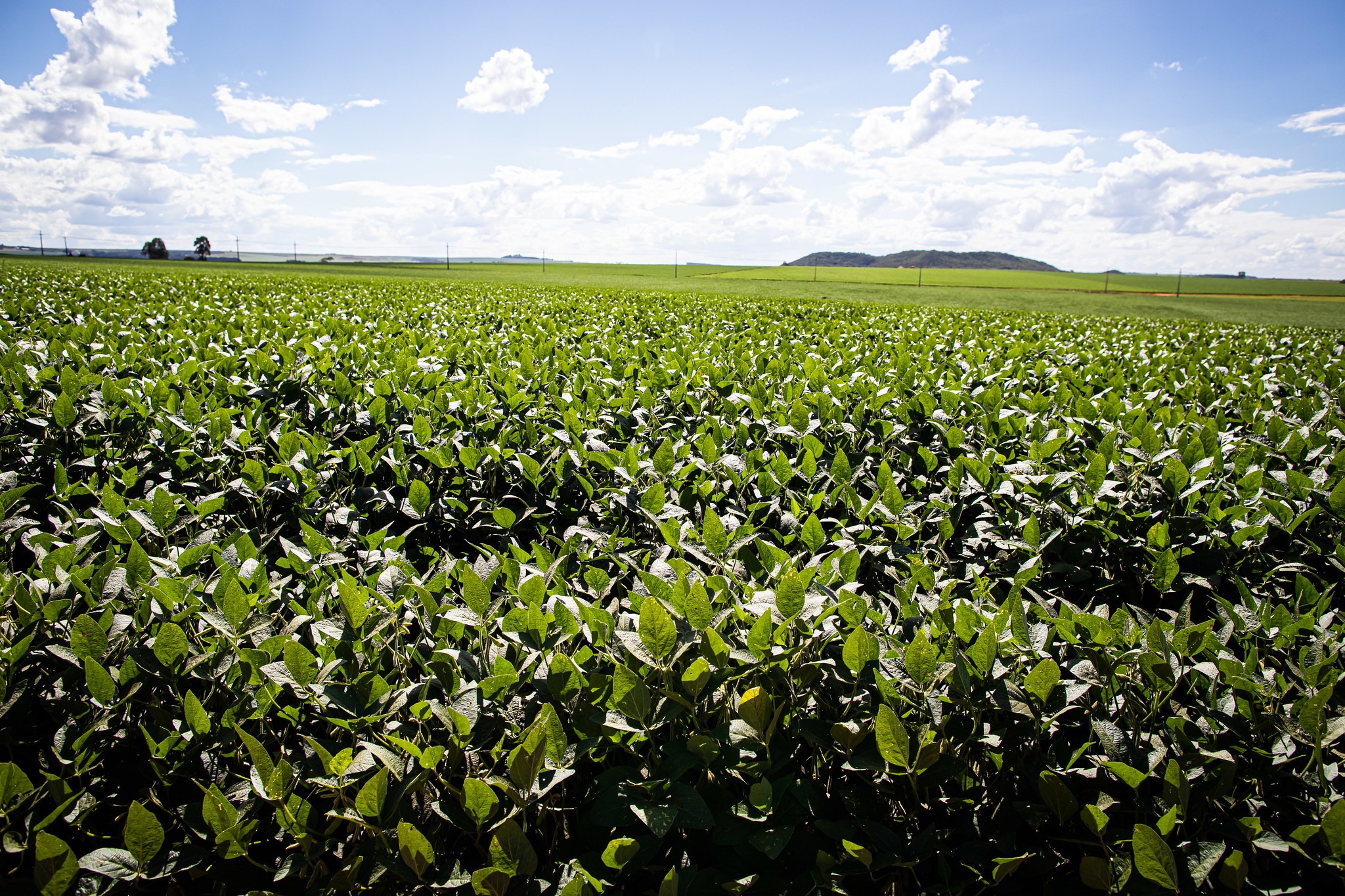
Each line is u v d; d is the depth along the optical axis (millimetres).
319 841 1720
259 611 2258
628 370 7098
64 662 2184
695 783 1911
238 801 1817
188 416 4297
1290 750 1840
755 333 11555
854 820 1792
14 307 11250
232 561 2531
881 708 1679
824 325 14672
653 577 2219
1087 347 11258
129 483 3645
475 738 1862
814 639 2102
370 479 4320
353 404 5352
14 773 1666
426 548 3531
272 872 1824
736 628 2213
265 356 5988
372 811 1630
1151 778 1871
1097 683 1918
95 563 2766
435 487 4215
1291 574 3330
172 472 3951
